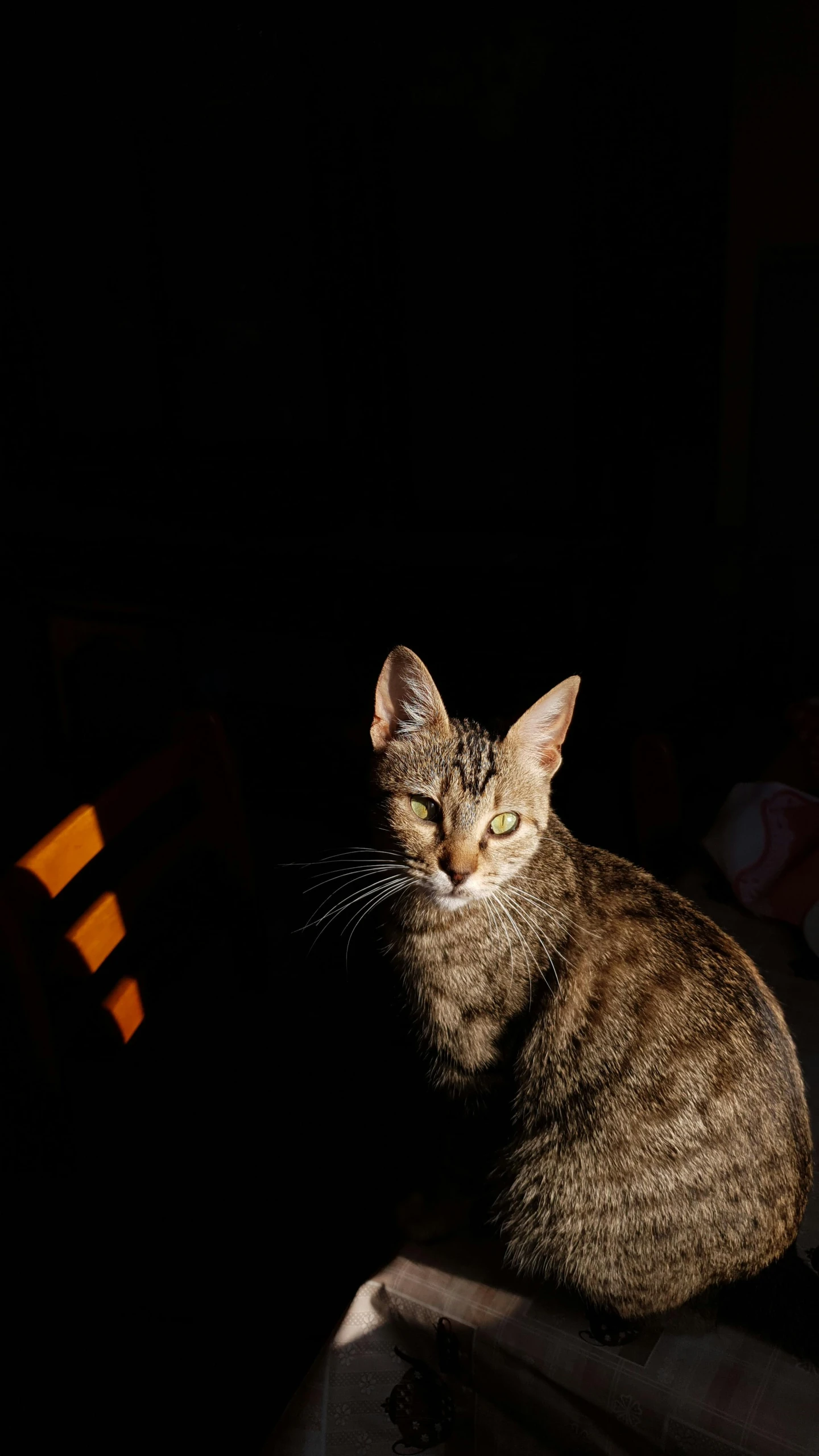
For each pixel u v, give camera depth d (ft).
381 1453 1.60
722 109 3.75
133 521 4.21
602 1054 1.78
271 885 3.90
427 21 3.08
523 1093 1.86
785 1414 1.46
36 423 4.27
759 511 4.58
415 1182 2.72
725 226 3.97
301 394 3.69
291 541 3.86
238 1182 2.76
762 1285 1.61
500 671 3.73
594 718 3.83
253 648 4.33
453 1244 1.70
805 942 2.12
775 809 2.22
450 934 1.98
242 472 3.95
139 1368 2.40
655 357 3.45
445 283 3.37
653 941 1.84
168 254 3.66
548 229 3.20
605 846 3.78
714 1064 1.72
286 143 3.34
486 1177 1.91
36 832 4.59
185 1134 2.88
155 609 4.29
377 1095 2.96
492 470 3.58
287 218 3.43
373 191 3.30
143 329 3.85
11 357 4.15
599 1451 1.55
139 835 4.27
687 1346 1.55
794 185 4.02
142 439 4.09
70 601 4.50
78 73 3.52
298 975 3.39
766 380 4.34
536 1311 1.59
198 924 2.45
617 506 3.50
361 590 3.78
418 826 2.02
